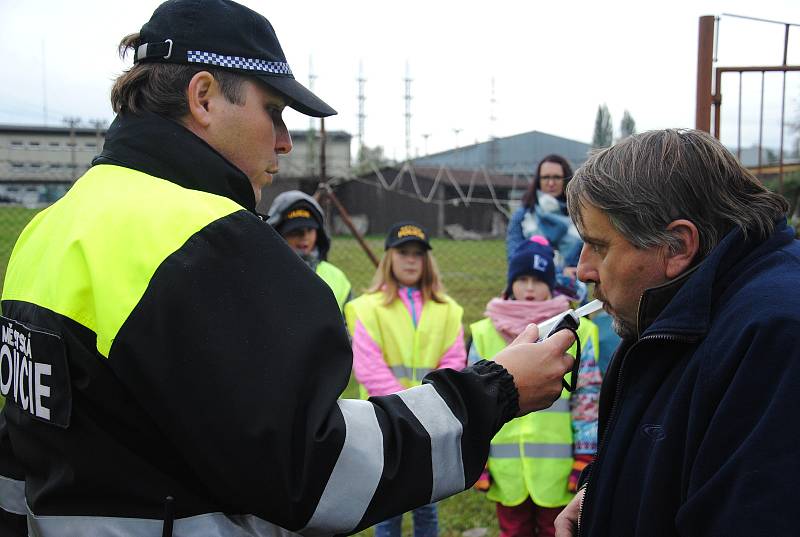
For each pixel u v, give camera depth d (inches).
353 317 133.6
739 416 41.3
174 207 46.0
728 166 49.3
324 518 43.4
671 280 49.6
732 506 39.7
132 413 44.6
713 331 45.4
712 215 48.6
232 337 42.6
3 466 55.0
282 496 41.7
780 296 43.1
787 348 40.7
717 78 129.5
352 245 772.6
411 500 45.7
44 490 46.9
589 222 51.4
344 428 43.9
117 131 53.0
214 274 43.6
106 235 45.8
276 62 54.7
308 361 43.5
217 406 41.6
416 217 1075.9
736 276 47.3
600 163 51.2
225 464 41.5
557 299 125.0
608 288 51.9
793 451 38.9
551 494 116.3
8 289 54.6
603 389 57.9
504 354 53.0
